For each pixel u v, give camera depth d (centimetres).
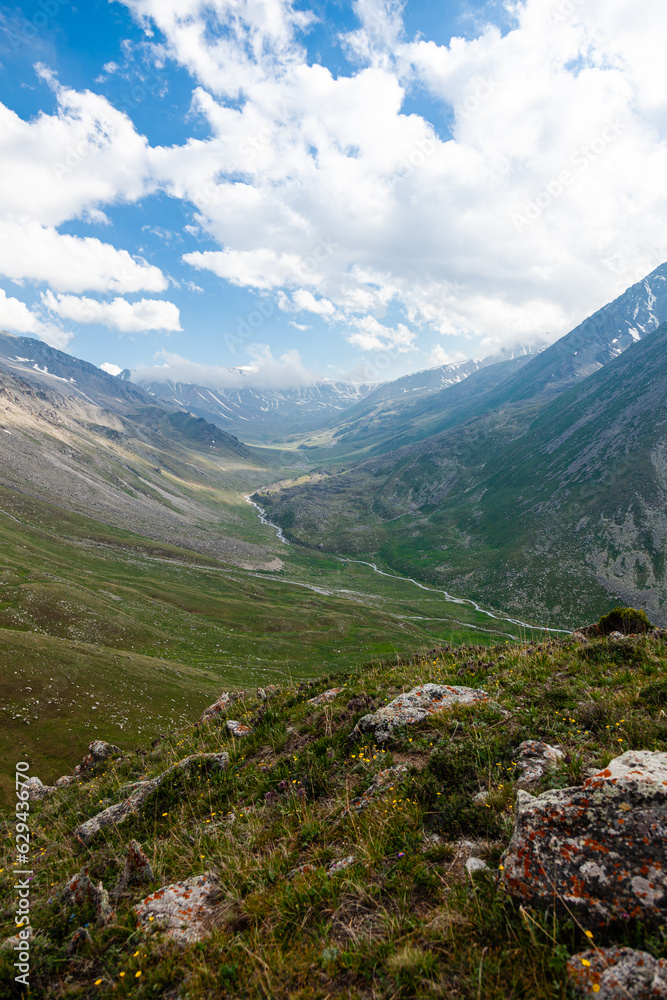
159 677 8300
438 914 509
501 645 1602
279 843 763
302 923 557
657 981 363
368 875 613
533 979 405
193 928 607
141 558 18362
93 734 6425
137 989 526
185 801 1055
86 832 1040
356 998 442
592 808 521
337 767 944
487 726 881
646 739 710
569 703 902
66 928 682
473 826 636
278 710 1386
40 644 7962
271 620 13775
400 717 1003
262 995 473
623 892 446
